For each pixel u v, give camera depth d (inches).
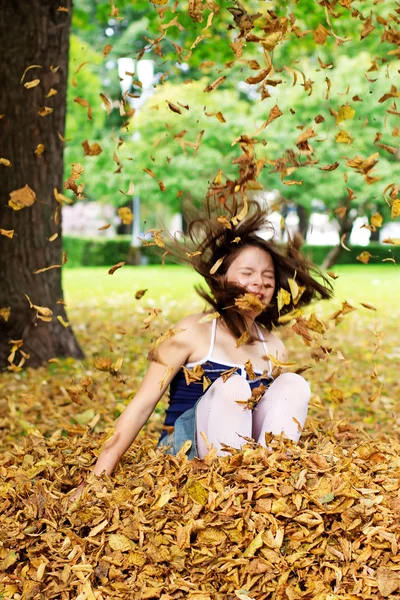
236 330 123.2
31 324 269.6
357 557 95.5
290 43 448.1
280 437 113.0
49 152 264.4
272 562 94.5
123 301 523.2
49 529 103.4
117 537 98.6
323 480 103.7
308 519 98.1
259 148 602.9
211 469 106.3
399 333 384.2
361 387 245.4
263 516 99.0
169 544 97.8
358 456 118.2
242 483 104.2
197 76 685.9
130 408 116.6
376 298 565.9
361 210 724.7
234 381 113.3
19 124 257.9
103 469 114.1
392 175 629.6
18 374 256.8
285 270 129.0
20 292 266.8
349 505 99.5
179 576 94.7
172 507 102.0
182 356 121.4
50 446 134.4
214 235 125.6
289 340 343.3
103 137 885.8
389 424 194.7
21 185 261.4
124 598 92.0
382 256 1093.1
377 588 91.3
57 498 110.5
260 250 124.6
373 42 591.5
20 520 106.8
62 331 281.1
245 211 119.3
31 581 95.6
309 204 689.6
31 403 164.6
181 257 127.4
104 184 767.7
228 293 122.0
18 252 266.1
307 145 121.0
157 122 660.1
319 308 492.1
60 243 276.7
